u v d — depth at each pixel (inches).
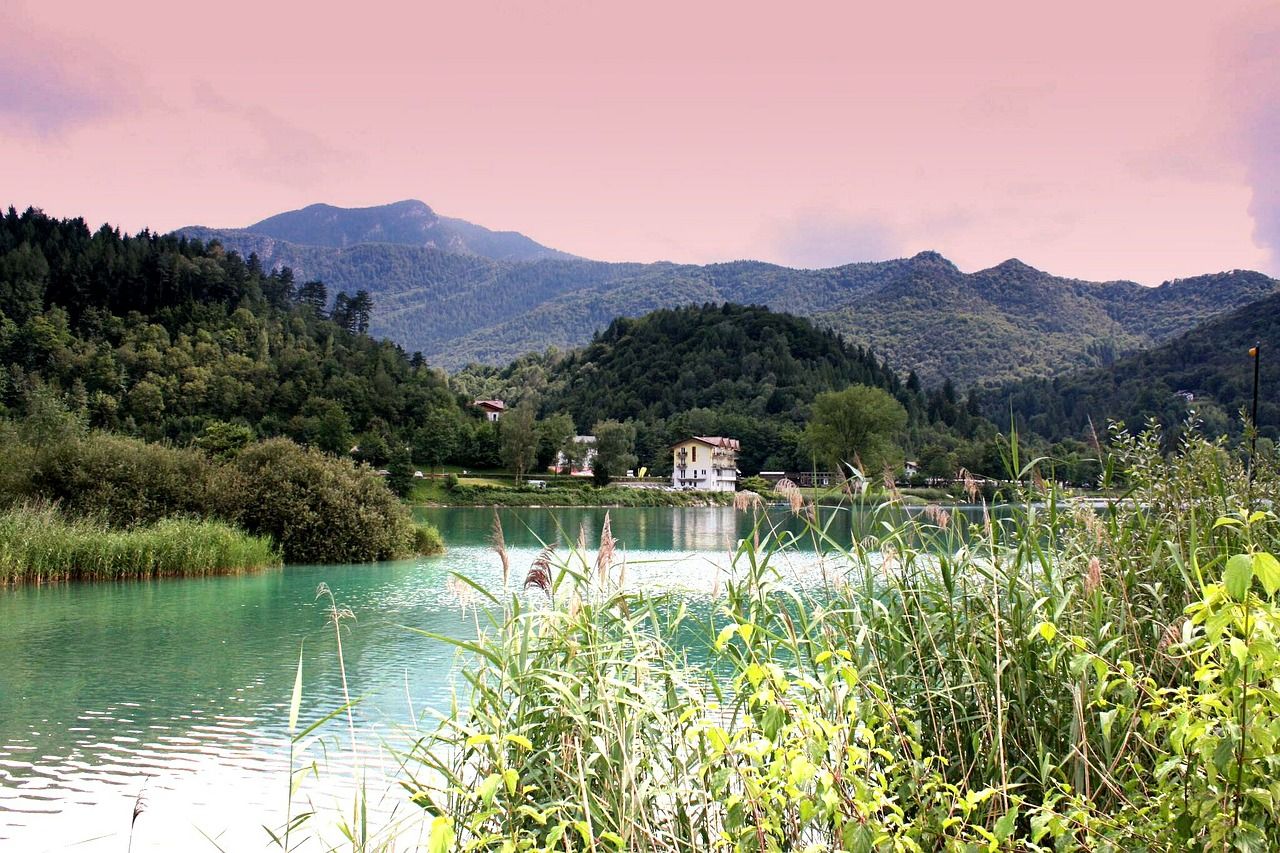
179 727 407.5
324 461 1290.6
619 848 167.5
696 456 4783.5
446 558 1275.8
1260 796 129.3
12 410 3319.4
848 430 3489.2
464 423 4884.4
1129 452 283.7
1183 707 144.0
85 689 479.5
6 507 1112.2
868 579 231.9
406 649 587.5
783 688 160.2
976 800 155.9
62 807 311.1
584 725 186.4
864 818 156.6
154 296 5428.2
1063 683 200.7
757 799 157.2
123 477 1193.4
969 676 207.3
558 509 3174.2
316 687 482.0
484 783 157.2
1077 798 157.9
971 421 6028.5
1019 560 212.7
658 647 215.0
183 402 4200.3
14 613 735.7
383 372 5024.6
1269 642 121.4
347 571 1084.5
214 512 1197.7
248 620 703.7
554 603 213.3
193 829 290.7
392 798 314.0
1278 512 265.1
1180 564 200.2
